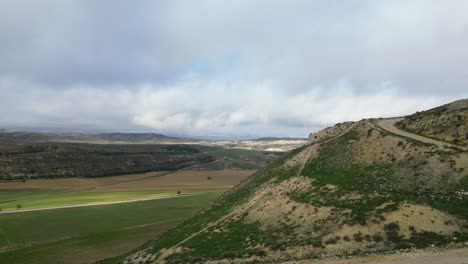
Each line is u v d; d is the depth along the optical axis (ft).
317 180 226.99
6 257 240.32
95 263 218.59
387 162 224.33
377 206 167.43
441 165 195.00
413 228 146.51
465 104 259.19
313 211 182.29
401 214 155.22
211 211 271.28
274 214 196.75
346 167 239.50
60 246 264.72
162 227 317.83
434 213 151.74
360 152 253.65
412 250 133.59
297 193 214.69
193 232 213.05
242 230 190.90
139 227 321.52
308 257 148.05
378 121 314.14
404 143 233.14
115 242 272.31
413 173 199.93
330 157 268.21
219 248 176.45
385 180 204.03
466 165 186.60
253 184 295.69
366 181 208.95
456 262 115.24
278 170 290.97
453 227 142.61
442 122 243.40
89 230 312.50
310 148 309.01
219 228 203.62
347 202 181.06
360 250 143.54
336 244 150.92
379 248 141.49
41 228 316.60
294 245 158.51
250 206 221.25
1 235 292.81
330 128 349.20
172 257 180.96
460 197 165.68
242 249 168.86
